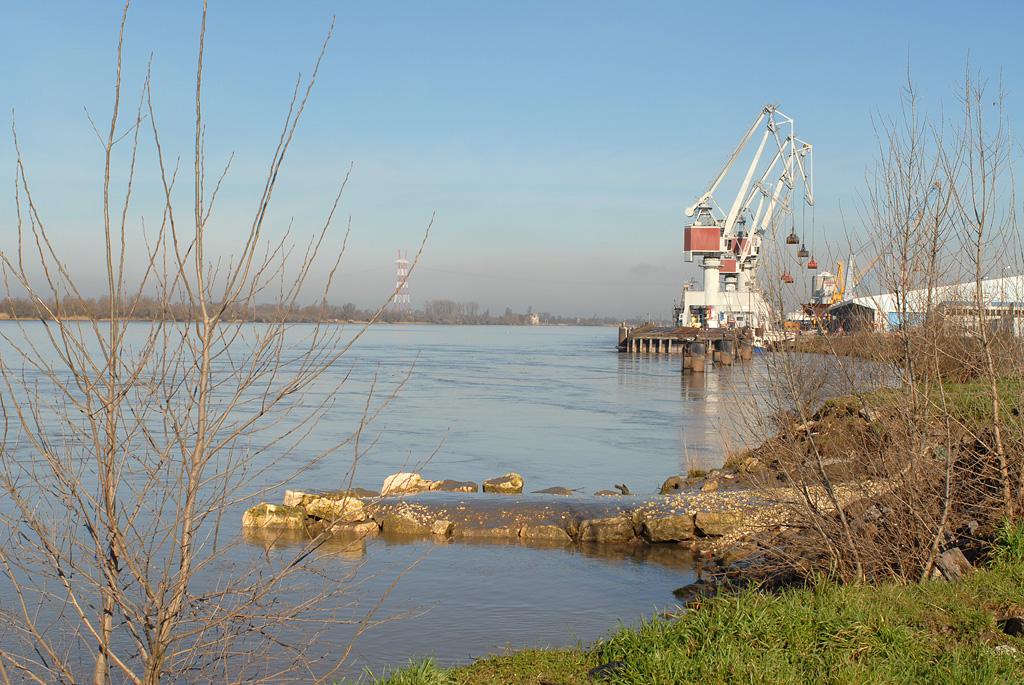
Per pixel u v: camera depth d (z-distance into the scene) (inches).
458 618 447.8
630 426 1481.3
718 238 4414.4
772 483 435.5
